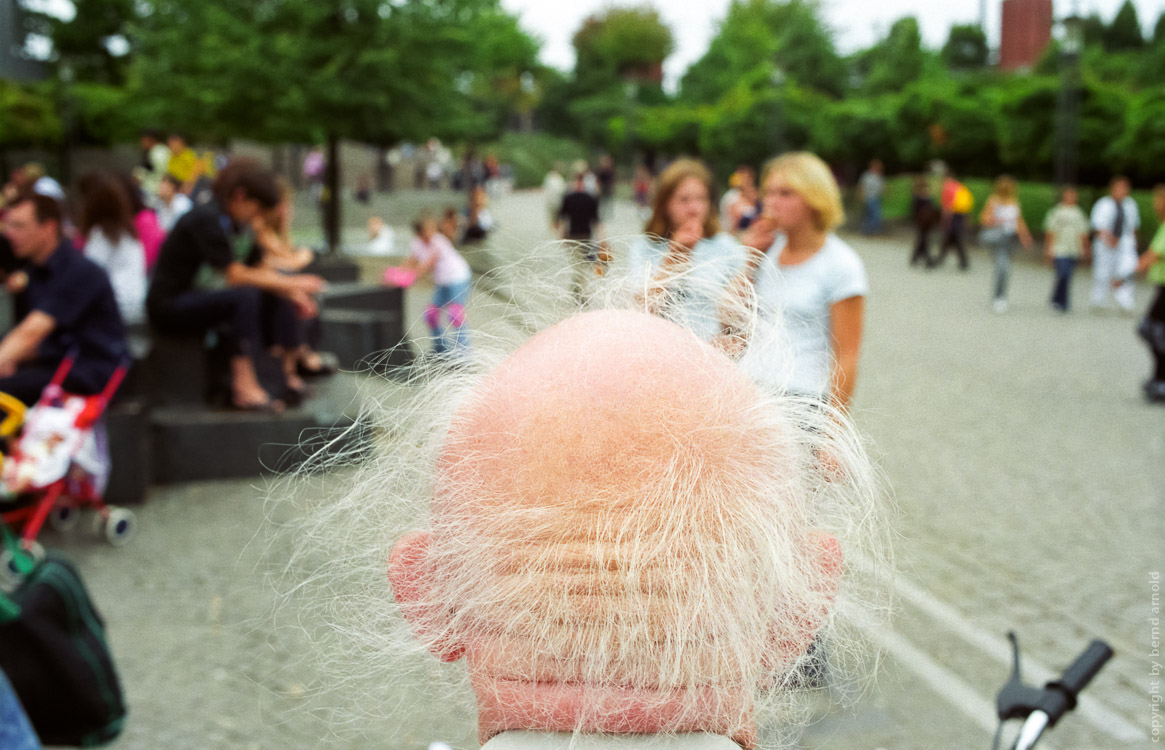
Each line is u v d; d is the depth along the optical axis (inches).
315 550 32.5
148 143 426.0
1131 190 736.3
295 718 116.0
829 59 1897.1
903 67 1499.8
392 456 31.4
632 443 25.3
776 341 31.8
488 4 620.1
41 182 270.7
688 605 24.8
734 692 26.1
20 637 84.6
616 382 26.0
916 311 534.3
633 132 2111.2
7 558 178.5
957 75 1713.8
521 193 2082.9
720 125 1441.9
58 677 85.7
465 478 26.6
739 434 26.5
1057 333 458.9
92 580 170.2
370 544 31.5
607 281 33.7
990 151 915.4
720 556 25.1
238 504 210.1
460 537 26.4
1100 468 236.2
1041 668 134.7
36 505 190.2
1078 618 151.9
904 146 1016.2
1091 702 128.2
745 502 25.9
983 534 188.1
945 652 137.5
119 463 210.1
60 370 182.5
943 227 753.6
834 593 28.6
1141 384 343.6
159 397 235.6
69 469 183.6
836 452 29.6
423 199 1454.2
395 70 593.3
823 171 111.4
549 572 24.9
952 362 385.1
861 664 31.1
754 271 33.6
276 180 248.1
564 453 25.3
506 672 26.0
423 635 28.9
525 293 34.0
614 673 25.3
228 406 237.8
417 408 30.7
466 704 31.9
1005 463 239.5
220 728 118.2
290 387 247.6
